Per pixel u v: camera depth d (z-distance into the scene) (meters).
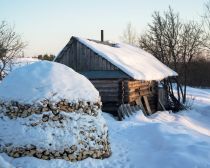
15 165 10.29
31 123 10.80
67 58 21.78
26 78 11.55
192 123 23.64
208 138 14.94
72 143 10.85
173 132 13.95
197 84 52.53
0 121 11.21
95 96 12.06
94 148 11.30
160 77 23.83
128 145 13.05
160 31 35.72
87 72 21.22
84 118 11.43
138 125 16.64
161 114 24.08
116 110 20.75
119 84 20.69
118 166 10.96
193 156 10.77
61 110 11.11
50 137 10.71
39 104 10.95
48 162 10.49
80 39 21.22
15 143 10.69
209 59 52.62
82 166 10.70
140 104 22.91
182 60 37.38
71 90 11.52
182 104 29.39
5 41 26.81
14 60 29.41
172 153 11.15
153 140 13.24
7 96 11.37
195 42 35.84
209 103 32.19
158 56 36.47
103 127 11.91
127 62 22.19
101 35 26.44
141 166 10.89
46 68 11.89
